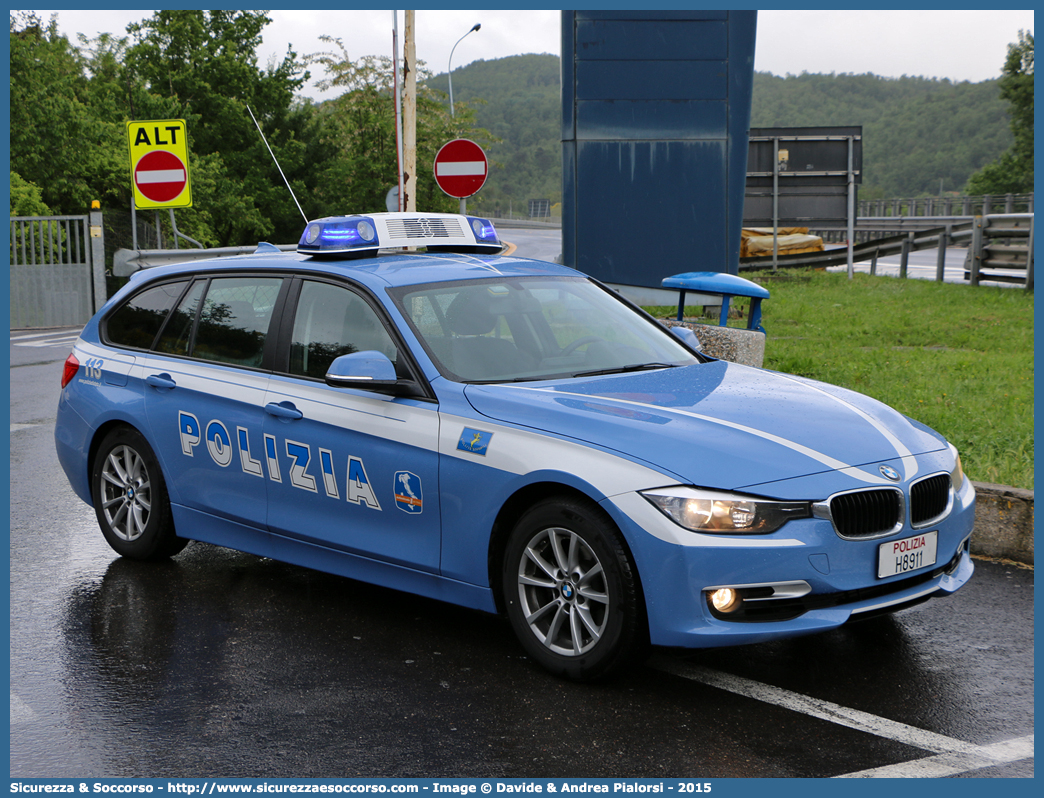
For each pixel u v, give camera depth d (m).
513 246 41.62
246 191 44.41
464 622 4.73
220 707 3.82
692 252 12.77
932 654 4.27
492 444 4.11
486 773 3.29
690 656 4.28
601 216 12.75
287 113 48.38
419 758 3.40
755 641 3.63
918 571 3.94
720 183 12.66
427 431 4.32
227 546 5.25
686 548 3.60
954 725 3.61
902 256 23.77
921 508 3.97
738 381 4.67
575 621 3.96
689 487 3.67
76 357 6.05
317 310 4.98
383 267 5.03
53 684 4.05
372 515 4.55
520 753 3.42
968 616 4.71
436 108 58.88
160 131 17.53
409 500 4.38
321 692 3.94
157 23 43.47
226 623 4.73
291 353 5.00
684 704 3.79
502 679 4.05
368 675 4.10
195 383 5.32
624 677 4.05
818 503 3.69
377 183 57.16
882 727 3.59
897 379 10.05
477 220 5.86
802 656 4.27
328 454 4.68
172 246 29.25
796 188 23.20
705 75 12.50
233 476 5.14
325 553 4.82
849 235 22.88
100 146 30.02
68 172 28.70
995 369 10.52
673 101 12.55
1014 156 76.06
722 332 8.19
